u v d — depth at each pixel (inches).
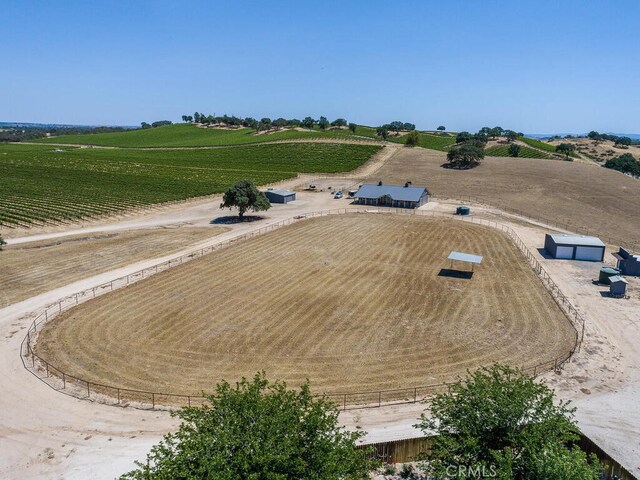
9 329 1633.9
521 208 3954.2
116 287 2041.1
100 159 7199.8
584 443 1008.9
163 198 4180.6
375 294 1988.2
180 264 2367.1
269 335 1601.9
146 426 1120.2
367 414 1171.3
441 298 1953.7
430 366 1414.9
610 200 4227.4
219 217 3582.7
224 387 812.6
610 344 1573.6
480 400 826.2
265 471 652.1
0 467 988.6
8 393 1252.5
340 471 695.1
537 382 1320.1
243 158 7337.6
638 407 1212.5
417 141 7726.4
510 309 1849.2
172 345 1525.6
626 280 2209.6
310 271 2274.9
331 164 6427.2
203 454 661.3
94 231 3110.2
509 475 690.8
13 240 2842.0
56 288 2027.6
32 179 5132.9
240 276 2192.4
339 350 1503.4
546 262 2501.2
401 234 3019.2
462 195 4475.9
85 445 1053.2
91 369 1379.2
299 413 759.7
